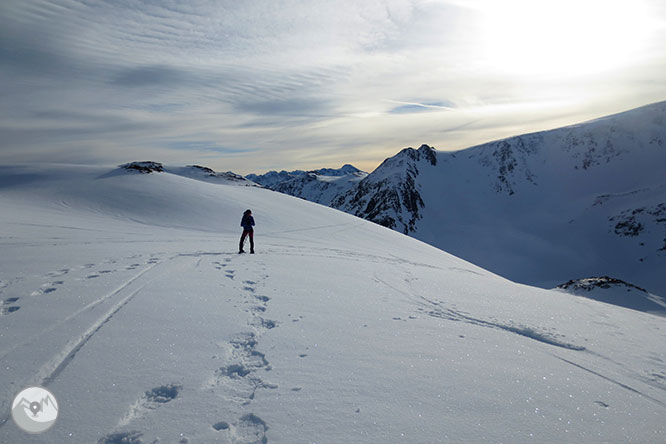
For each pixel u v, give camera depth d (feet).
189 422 10.17
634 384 15.75
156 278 26.68
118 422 9.89
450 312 25.53
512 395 13.15
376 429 10.30
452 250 530.27
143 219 88.33
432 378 13.93
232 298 23.35
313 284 30.45
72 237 47.73
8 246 35.91
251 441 9.52
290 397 11.81
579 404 13.08
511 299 33.68
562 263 477.77
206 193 122.31
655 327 29.53
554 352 19.10
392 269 46.11
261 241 68.74
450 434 10.35
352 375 13.70
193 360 14.01
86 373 12.23
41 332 15.17
